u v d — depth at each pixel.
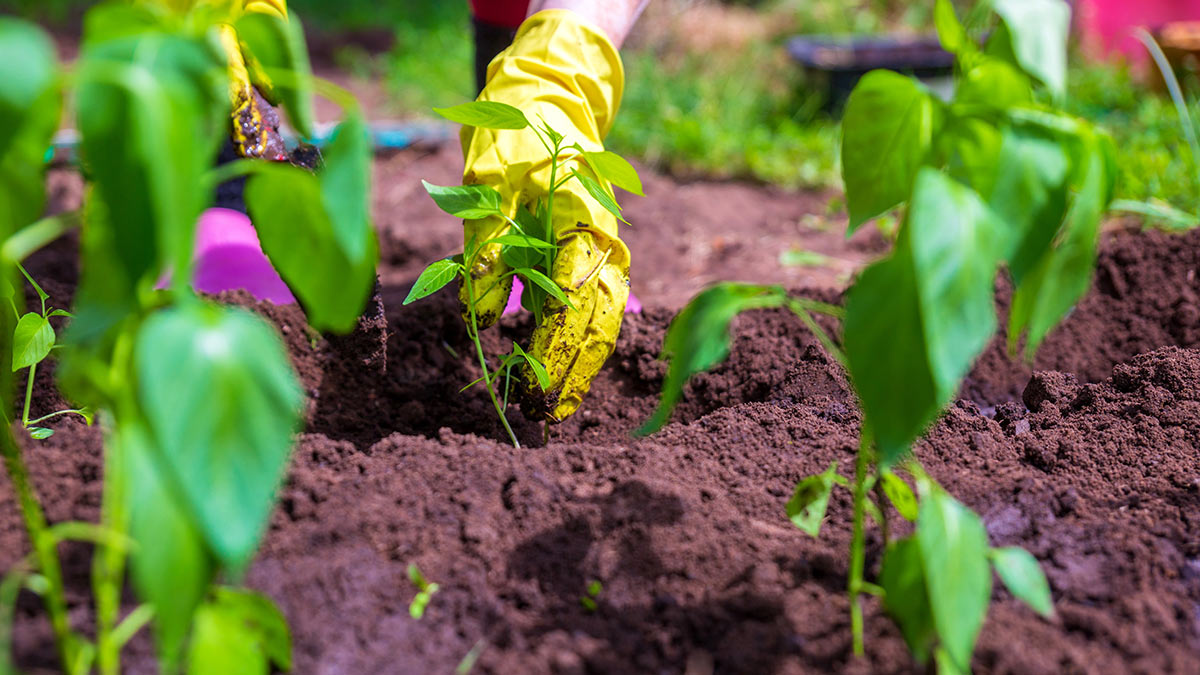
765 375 2.12
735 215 4.01
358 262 0.99
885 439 1.00
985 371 2.40
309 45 7.02
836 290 2.50
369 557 1.39
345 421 2.09
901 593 1.13
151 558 0.86
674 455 1.67
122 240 0.90
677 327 1.20
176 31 0.94
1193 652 1.26
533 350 1.80
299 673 1.22
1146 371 1.92
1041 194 1.02
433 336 2.36
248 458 0.86
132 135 0.86
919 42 5.43
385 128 4.91
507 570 1.40
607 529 1.47
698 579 1.39
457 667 1.25
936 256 0.92
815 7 6.48
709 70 5.61
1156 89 4.58
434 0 7.71
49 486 1.46
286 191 1.04
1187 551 1.42
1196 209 3.08
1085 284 1.04
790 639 1.28
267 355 0.90
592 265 1.82
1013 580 1.11
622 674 1.25
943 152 1.10
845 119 1.16
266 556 1.37
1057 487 1.56
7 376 1.64
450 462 1.59
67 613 1.25
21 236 0.95
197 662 1.03
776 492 1.58
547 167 1.85
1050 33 0.96
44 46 0.83
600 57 2.04
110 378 0.92
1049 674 1.22
